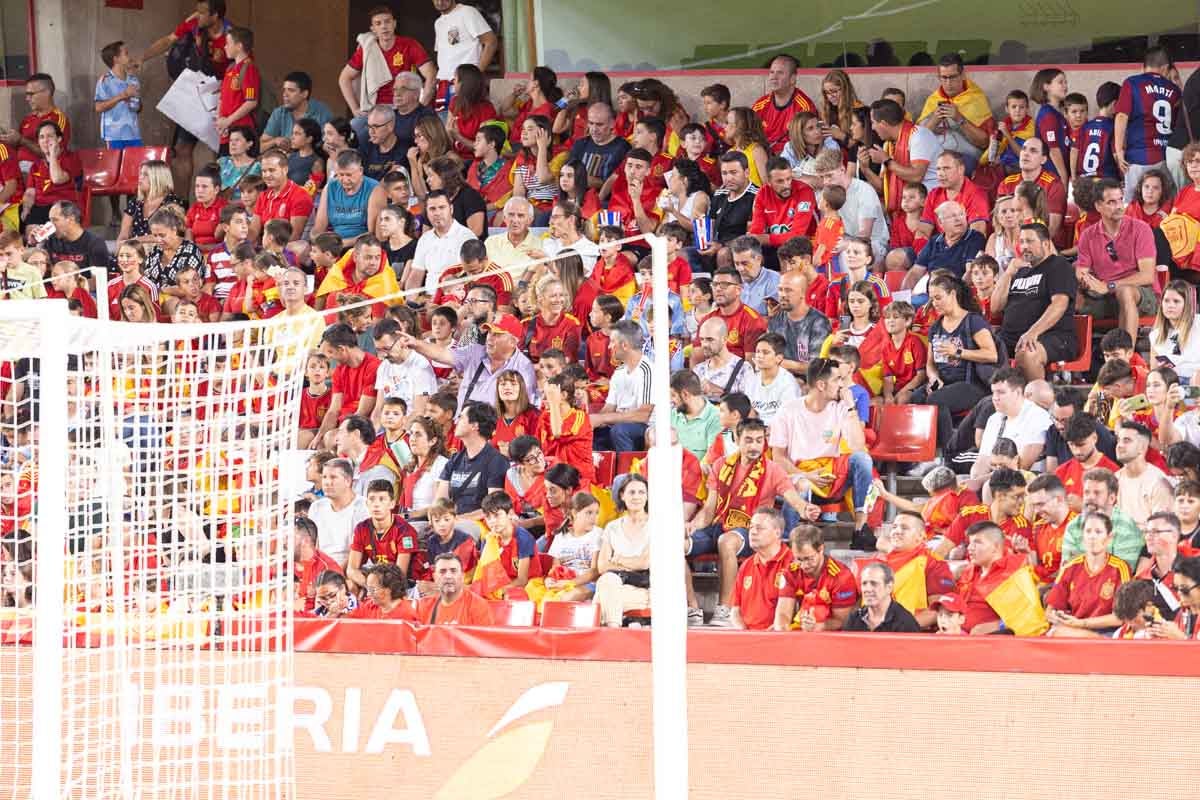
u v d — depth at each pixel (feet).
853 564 101.65
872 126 149.59
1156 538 89.92
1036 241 116.67
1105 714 80.69
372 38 169.58
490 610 97.04
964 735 82.43
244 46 170.60
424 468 116.57
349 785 89.40
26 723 75.31
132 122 179.52
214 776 73.10
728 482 106.11
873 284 120.57
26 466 77.05
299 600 103.09
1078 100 142.41
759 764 84.89
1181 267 123.95
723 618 102.78
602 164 149.79
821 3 166.81
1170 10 159.63
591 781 87.15
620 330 119.34
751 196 138.51
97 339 59.11
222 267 148.97
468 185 147.54
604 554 102.89
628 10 171.32
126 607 67.26
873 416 112.57
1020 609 91.30
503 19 174.50
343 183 151.12
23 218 172.35
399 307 125.80
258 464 63.00
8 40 187.21
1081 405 107.34
